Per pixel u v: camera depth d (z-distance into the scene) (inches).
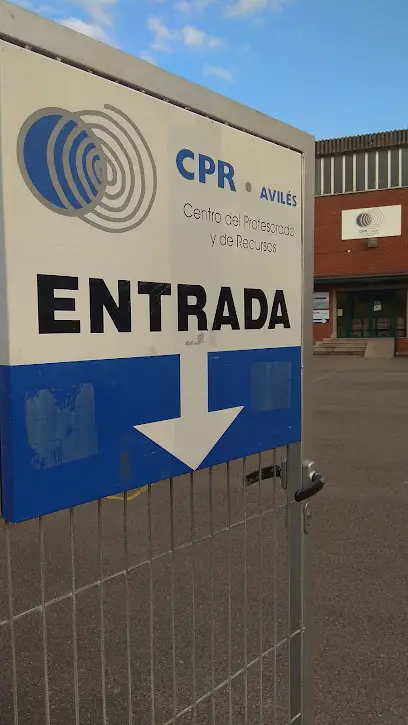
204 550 149.6
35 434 49.1
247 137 69.1
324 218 992.2
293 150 76.6
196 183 62.6
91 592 132.7
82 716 95.0
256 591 130.4
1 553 150.9
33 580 138.4
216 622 119.6
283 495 105.7
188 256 62.1
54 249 49.8
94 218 52.7
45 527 167.9
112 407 55.1
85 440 53.0
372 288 970.7
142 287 57.2
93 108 52.1
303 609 80.7
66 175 50.3
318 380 602.9
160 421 59.9
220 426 67.2
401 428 339.9
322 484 79.7
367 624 123.3
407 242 945.5
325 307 1003.3
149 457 59.1
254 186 70.3
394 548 161.8
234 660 106.7
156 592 132.0
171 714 94.4
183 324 62.0
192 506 65.5
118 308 55.2
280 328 75.4
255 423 72.2
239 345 69.2
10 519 48.1
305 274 79.4
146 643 113.8
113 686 102.1
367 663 110.1
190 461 63.7
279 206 74.4
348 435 322.3
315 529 176.6
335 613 127.7
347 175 983.6
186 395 62.7
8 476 47.9
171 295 60.4
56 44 49.1
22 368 47.9
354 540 167.8
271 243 73.4
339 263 988.6
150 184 57.6
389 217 952.3
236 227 68.0
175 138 60.0
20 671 106.1
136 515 177.0
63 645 114.0
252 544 152.1
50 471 50.4
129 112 55.2
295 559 80.2
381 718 95.8
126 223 55.5
